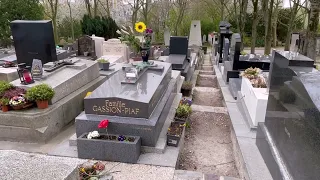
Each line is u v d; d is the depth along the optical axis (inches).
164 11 1168.8
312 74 141.4
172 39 480.4
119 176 168.1
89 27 730.2
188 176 169.2
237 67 409.7
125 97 198.7
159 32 1197.7
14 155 113.7
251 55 454.6
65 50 528.1
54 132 227.8
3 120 214.2
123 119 198.4
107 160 186.2
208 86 459.5
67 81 255.4
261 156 181.8
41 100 215.3
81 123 199.8
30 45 289.4
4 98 214.1
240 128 229.1
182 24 1206.9
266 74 280.7
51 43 286.8
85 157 188.4
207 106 330.3
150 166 179.6
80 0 1177.4
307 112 122.0
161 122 219.5
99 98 200.4
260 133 189.2
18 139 217.9
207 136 253.8
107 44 522.3
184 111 254.1
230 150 228.1
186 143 238.7
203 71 601.6
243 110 258.2
